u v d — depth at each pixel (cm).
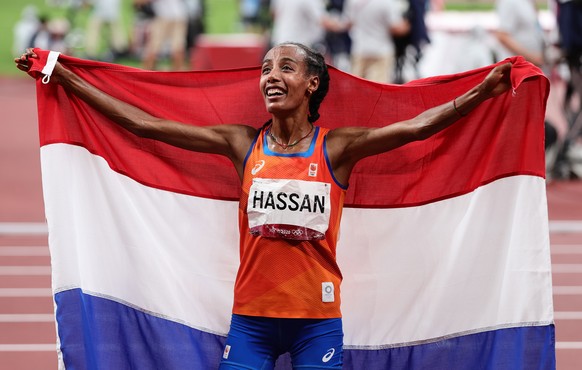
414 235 1093
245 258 977
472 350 1080
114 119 1040
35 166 2819
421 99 1082
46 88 1055
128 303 1080
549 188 2581
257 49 3962
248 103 1098
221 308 1100
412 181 1088
